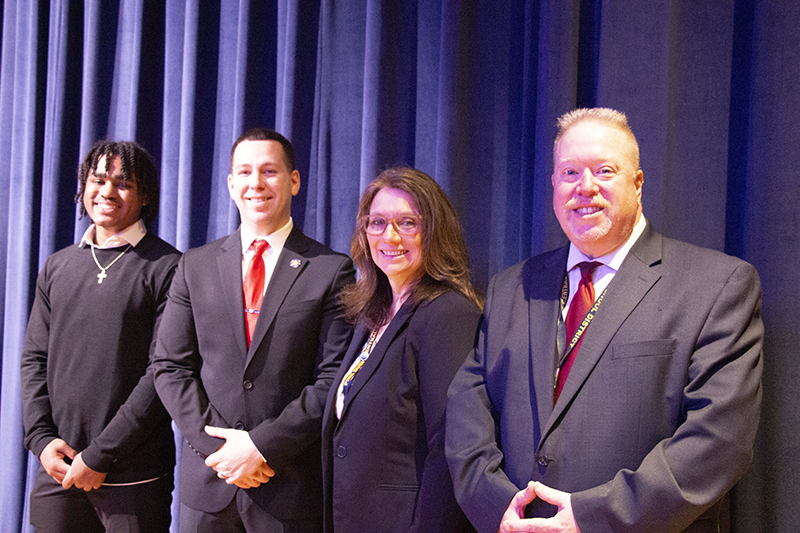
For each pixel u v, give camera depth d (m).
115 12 2.61
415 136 2.20
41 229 2.60
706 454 1.03
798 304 1.51
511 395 1.25
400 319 1.44
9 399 2.54
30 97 2.65
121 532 1.79
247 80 2.34
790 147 1.56
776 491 1.50
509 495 1.14
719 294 1.13
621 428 1.11
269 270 1.75
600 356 1.16
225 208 2.42
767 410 1.54
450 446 1.27
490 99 2.09
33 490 1.91
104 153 2.03
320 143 2.30
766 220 1.61
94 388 1.84
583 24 1.98
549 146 1.88
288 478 1.56
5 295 2.68
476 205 2.07
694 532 1.11
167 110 2.48
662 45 1.75
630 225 1.26
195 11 2.40
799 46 1.56
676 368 1.11
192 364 1.70
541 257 1.45
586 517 1.05
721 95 1.76
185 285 1.74
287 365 1.62
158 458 1.86
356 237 1.62
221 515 1.58
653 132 1.75
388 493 1.34
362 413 1.39
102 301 1.89
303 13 2.30
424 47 2.20
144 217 2.14
